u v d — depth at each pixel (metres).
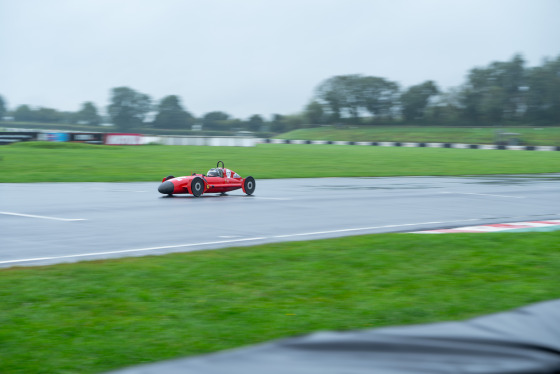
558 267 7.68
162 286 6.38
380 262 7.83
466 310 5.64
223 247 9.35
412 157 53.22
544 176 32.28
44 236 10.27
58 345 4.52
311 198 18.14
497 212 15.17
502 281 6.87
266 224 12.20
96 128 178.88
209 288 6.33
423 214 14.44
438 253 8.55
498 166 41.97
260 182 25.36
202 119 190.88
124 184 23.09
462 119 155.00
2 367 4.07
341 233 11.05
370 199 18.02
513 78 152.75
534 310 1.98
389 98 160.25
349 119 161.62
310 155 53.97
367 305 5.74
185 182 18.05
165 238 10.21
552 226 12.43
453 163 44.69
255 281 6.67
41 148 50.09
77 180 24.52
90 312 5.41
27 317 5.22
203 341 4.68
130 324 5.06
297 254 8.32
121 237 10.26
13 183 22.69
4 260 8.09
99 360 4.25
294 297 6.02
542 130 125.69
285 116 180.50
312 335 1.62
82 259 8.24
